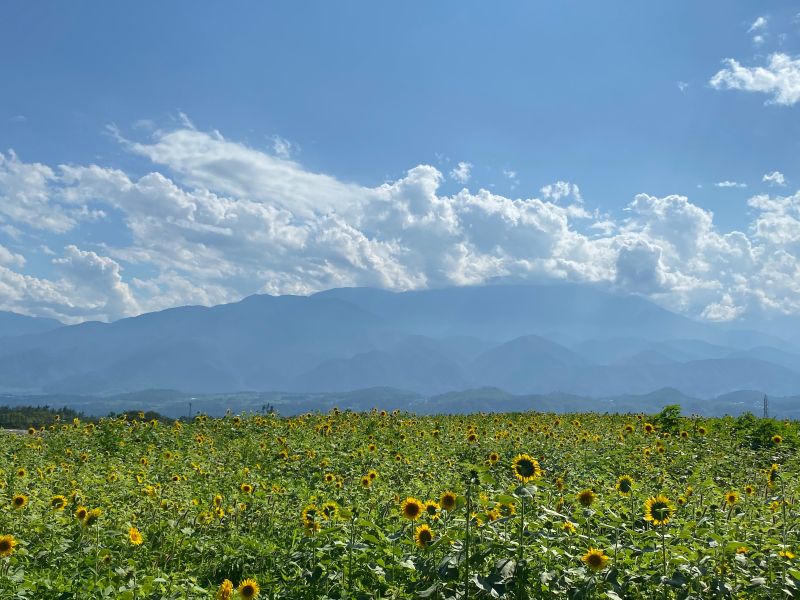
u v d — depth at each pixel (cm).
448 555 493
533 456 1104
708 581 487
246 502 749
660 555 502
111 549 613
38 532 629
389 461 1028
